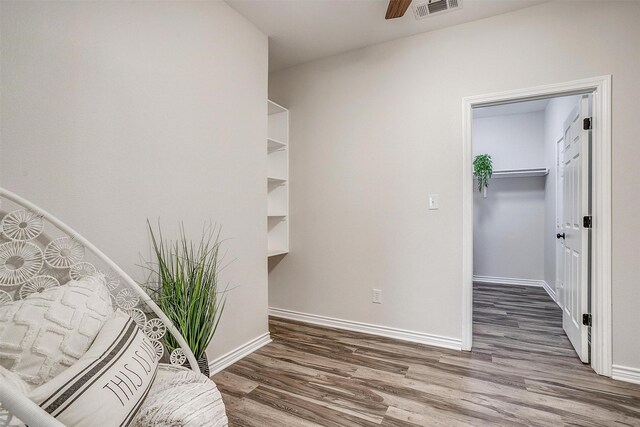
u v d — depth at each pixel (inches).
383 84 102.7
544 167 168.2
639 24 72.8
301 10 85.4
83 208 52.5
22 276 44.1
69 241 48.4
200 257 74.0
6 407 22.0
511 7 83.6
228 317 83.0
